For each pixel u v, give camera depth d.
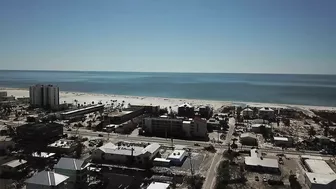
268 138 138.25
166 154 110.00
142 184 81.06
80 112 195.00
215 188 79.94
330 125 169.50
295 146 124.75
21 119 175.50
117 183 81.62
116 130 148.62
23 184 79.88
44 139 124.75
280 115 199.25
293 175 87.75
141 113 198.25
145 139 134.75
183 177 87.06
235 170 92.06
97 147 116.25
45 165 95.88
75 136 135.75
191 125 141.62
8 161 95.50
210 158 106.62
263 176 88.81
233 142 126.94
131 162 101.00
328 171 90.31
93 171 88.69
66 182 72.31
